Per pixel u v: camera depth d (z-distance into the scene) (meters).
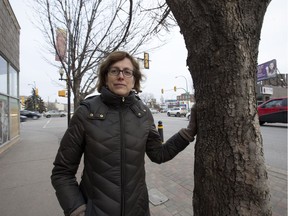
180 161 5.16
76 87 7.51
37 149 6.96
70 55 7.13
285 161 5.23
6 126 7.25
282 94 33.03
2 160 5.48
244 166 1.10
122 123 1.36
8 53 7.51
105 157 1.29
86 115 1.31
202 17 1.13
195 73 1.23
